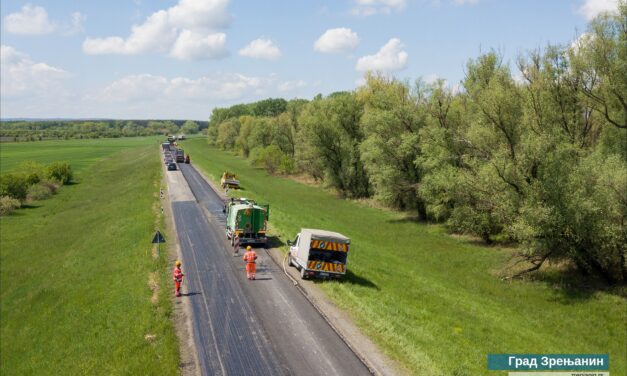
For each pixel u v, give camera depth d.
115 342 21.08
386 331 21.08
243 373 17.55
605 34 37.31
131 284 27.95
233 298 25.12
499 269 38.94
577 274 36.12
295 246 30.62
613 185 31.55
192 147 186.88
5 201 67.38
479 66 48.03
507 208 37.69
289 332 21.00
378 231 53.91
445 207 51.34
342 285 27.16
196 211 49.72
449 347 21.61
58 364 21.50
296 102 130.25
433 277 36.34
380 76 77.31
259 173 115.31
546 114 41.38
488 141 41.75
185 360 18.62
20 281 37.91
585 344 25.34
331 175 81.81
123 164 123.19
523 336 25.42
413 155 58.25
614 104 39.56
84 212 63.16
